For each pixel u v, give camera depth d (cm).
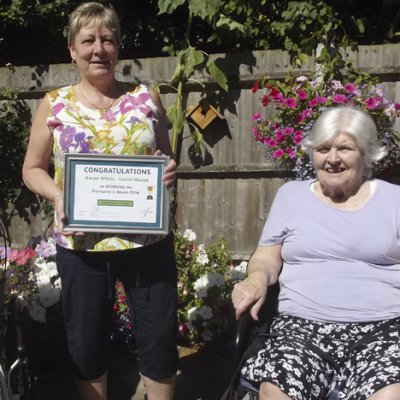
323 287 292
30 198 541
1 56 623
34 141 312
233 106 513
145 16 591
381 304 287
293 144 481
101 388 333
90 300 314
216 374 425
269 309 307
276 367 262
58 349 423
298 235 301
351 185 297
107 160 299
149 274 315
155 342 324
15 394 322
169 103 524
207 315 450
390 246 291
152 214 303
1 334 346
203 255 479
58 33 596
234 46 571
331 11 510
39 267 425
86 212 302
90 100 306
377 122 467
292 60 502
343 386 269
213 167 518
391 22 564
